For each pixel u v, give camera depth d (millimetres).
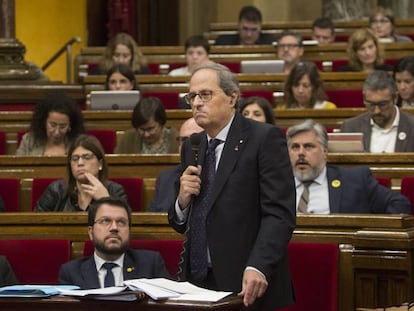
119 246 12164
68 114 18328
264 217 10086
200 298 9148
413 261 12023
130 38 25688
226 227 10172
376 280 12031
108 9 34656
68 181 15070
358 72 23672
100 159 15062
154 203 14766
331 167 14617
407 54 27000
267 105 16719
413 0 33688
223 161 10281
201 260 10289
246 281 9711
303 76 21062
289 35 25859
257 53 27188
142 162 16688
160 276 12289
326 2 33562
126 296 9164
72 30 35375
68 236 13242
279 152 10242
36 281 12969
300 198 14438
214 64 10383
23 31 35188
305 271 12117
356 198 14320
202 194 10367
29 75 25203
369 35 24297
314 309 12078
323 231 12367
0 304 9445
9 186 16438
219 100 10273
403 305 10375
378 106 17453
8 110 24234
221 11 34500
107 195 14633
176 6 34844
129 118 20438
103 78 24172
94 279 12180
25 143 18469
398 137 17516
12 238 13305
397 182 15781
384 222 12102
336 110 19906
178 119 20188
